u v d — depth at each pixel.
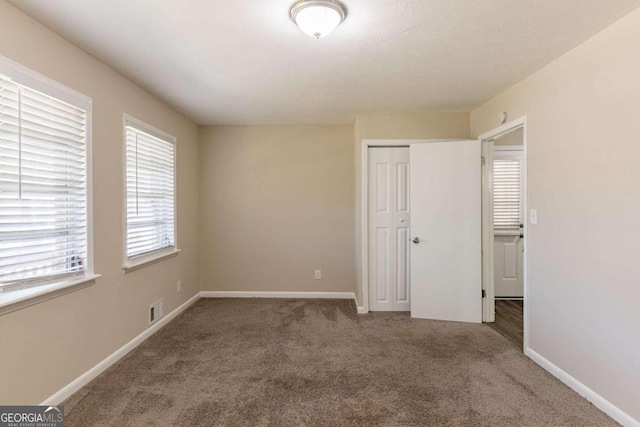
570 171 2.22
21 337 1.77
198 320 3.52
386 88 2.96
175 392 2.14
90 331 2.29
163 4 1.70
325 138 4.36
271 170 4.38
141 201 2.99
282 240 4.40
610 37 1.91
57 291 1.98
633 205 1.79
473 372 2.41
